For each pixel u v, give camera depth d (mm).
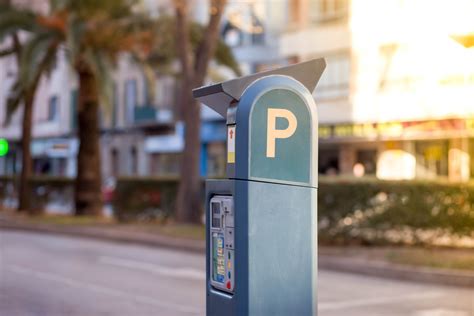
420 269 13383
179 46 21906
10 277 13156
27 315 9477
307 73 4125
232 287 3945
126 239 20281
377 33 33000
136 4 25594
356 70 34125
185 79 21922
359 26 33844
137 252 18000
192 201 21891
